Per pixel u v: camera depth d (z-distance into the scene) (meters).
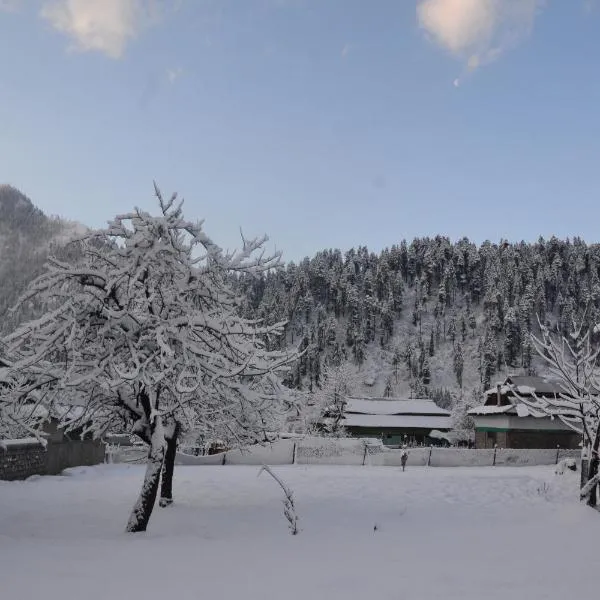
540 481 27.75
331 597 7.29
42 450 30.17
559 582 8.53
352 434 69.62
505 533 14.97
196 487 24.33
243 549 11.30
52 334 13.32
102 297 13.36
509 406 52.72
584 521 17.03
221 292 14.95
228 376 13.41
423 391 170.62
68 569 8.23
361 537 13.96
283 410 19.28
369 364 192.88
